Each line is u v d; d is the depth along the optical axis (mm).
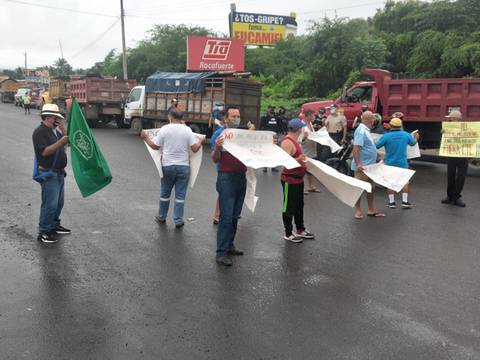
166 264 5859
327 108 14219
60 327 4230
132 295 4934
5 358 3721
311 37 31797
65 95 33688
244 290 5117
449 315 4598
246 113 19828
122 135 24203
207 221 7922
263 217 8273
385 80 15547
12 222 7578
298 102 30375
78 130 6652
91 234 7039
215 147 5812
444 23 27719
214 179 11992
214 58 30906
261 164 5691
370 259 6191
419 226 7887
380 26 34500
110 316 4457
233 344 3992
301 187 6844
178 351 3871
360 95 16156
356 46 29797
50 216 6570
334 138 13508
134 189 10445
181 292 5031
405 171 8570
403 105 15203
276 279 5449
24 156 15242
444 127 9562
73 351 3844
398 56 29781
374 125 11734
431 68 26156
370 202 8508
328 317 4516
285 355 3834
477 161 14008
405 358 3820
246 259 6113
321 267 5867
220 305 4734
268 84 39375
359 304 4816
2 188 10180
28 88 52938
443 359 3814
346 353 3877
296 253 6387
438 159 17250
